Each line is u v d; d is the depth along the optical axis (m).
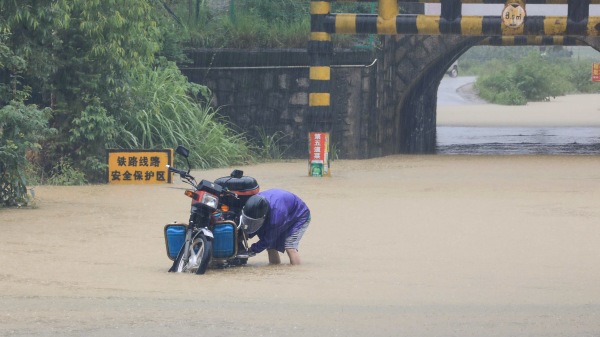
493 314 22.30
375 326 21.00
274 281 27.16
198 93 84.00
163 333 20.16
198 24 87.25
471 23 67.06
